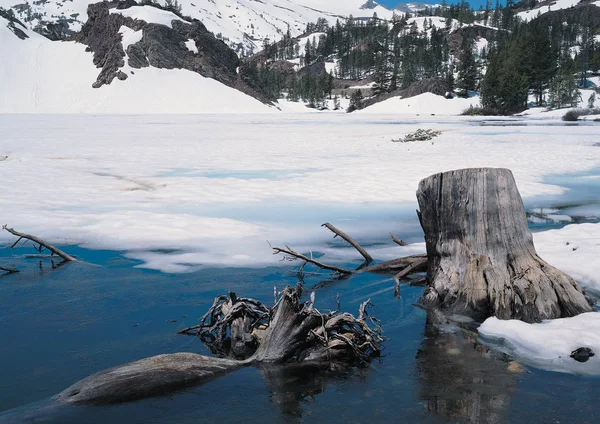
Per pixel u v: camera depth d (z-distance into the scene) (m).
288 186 13.94
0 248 7.85
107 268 6.75
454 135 32.75
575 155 20.66
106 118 74.06
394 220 10.02
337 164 18.55
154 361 3.67
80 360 3.93
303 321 4.06
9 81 130.25
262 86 147.88
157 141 29.95
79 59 142.38
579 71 132.00
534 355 4.05
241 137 33.12
